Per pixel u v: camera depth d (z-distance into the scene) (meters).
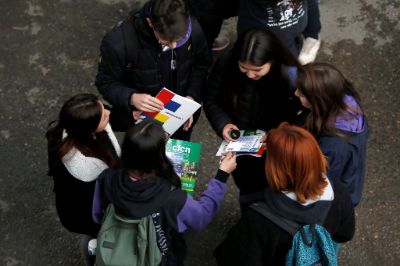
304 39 3.72
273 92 2.72
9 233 3.67
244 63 2.50
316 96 2.32
